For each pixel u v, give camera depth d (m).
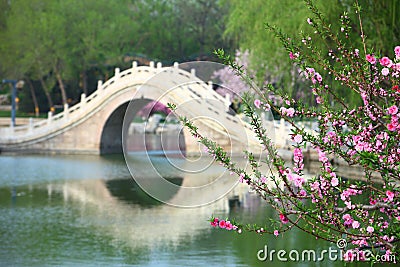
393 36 17.14
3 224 19.64
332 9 17.89
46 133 45.91
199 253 15.66
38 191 26.81
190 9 70.69
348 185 7.96
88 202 23.75
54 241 17.31
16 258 15.59
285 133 29.09
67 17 65.00
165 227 18.77
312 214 8.03
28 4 65.25
